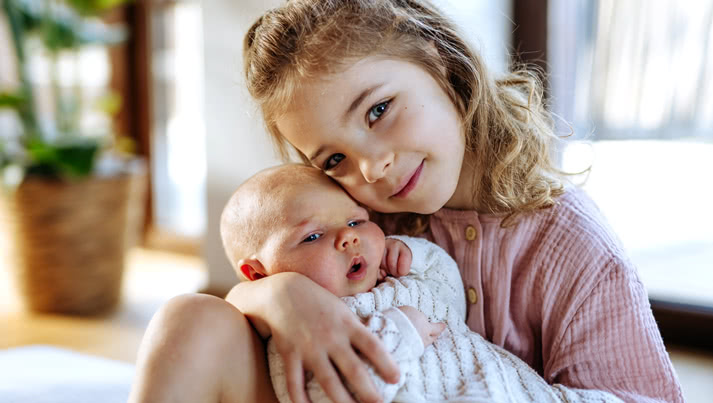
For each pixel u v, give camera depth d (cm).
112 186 175
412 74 65
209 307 61
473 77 71
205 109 156
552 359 70
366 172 64
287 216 71
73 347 153
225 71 152
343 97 63
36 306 175
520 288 73
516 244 73
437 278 73
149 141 236
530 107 78
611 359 66
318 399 59
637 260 147
